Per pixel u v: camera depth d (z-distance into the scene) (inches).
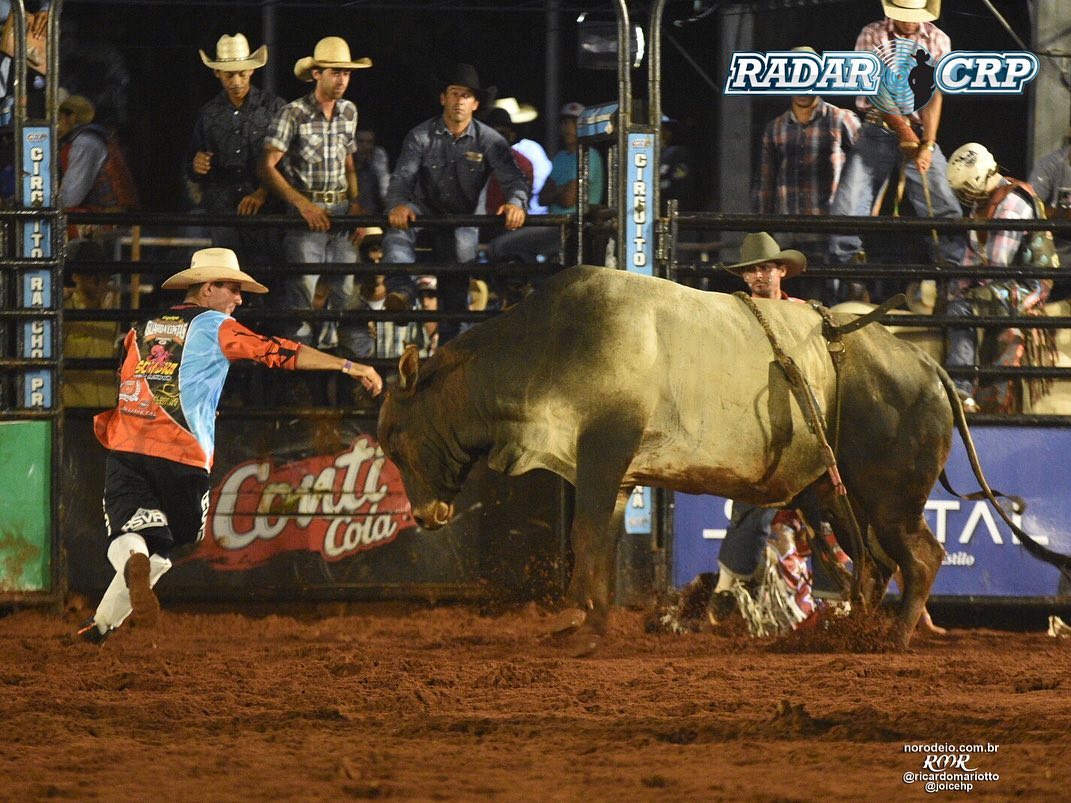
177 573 1083.3
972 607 1170.0
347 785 527.5
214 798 513.0
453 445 913.5
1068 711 674.2
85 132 1298.0
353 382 1157.7
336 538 1095.6
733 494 930.7
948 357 1173.1
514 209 1119.6
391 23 1973.4
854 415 937.5
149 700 714.8
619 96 1076.5
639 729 640.4
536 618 1080.2
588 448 879.1
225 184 1218.6
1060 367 1100.5
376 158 1472.7
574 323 887.7
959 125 1630.2
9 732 636.7
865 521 965.8
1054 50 1343.5
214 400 901.2
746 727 642.2
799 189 1321.4
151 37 1918.1
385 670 810.8
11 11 1069.8
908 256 1397.6
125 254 1481.3
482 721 651.5
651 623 1027.3
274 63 1843.0
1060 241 1302.9
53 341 1068.5
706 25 1780.3
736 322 917.8
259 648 921.5
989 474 1099.3
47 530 1065.5
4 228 1079.0
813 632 941.8
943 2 1583.4
